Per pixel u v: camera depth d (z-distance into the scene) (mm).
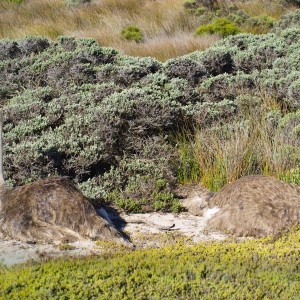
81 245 11148
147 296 8953
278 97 18812
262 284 9336
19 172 14148
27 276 9188
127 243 11258
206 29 28078
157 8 31641
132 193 13766
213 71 20500
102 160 14883
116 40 26859
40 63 19516
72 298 8656
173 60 19625
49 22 29609
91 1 32719
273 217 11992
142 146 15758
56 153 14531
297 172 14523
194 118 17000
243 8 33312
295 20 28062
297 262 10289
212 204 12945
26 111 16562
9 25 29375
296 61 20344
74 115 16125
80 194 11703
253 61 20594
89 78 19062
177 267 9672
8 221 11484
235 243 11414
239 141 15125
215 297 8922
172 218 13078
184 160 15125
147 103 16453
